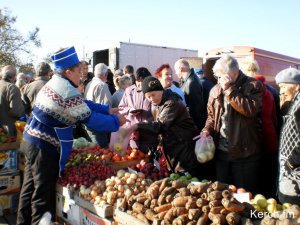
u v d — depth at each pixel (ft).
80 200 11.32
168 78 17.24
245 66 14.78
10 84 18.90
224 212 7.68
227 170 12.07
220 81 11.17
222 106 11.82
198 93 18.25
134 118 16.03
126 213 9.37
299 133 9.40
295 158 9.51
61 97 11.00
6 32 94.79
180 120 12.55
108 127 11.81
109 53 52.95
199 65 48.83
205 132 12.17
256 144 11.59
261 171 12.24
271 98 12.18
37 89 20.35
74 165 13.44
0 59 94.89
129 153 15.05
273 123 12.67
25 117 21.02
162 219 8.32
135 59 53.57
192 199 8.11
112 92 27.58
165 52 58.18
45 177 11.59
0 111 18.76
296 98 9.80
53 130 11.48
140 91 16.47
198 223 7.70
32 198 11.78
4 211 16.26
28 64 99.19
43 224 11.20
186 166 12.71
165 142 12.86
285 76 11.55
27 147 11.62
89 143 17.51
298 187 9.41
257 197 9.02
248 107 10.75
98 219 10.37
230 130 11.45
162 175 12.52
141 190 10.01
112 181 11.12
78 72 11.72
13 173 16.48
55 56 11.32
